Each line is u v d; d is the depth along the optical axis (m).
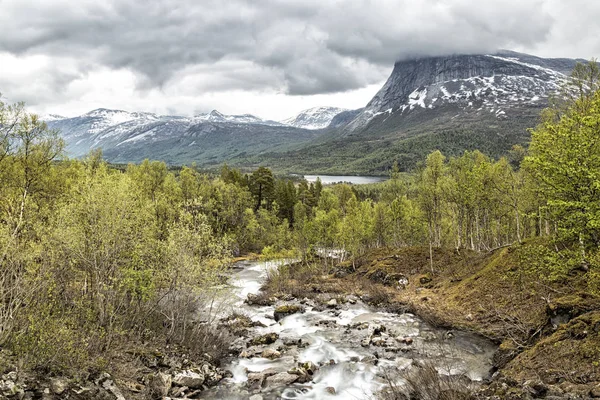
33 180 31.84
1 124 29.36
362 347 28.56
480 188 45.88
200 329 28.19
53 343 17.59
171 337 26.00
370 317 36.66
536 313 26.45
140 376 20.22
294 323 35.50
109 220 24.12
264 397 20.84
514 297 30.36
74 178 37.91
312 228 63.25
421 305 37.75
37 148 31.72
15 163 30.86
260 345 29.08
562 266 21.45
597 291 19.98
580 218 19.38
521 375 19.36
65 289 23.80
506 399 16.64
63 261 22.36
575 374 17.50
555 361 19.12
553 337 20.92
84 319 22.94
